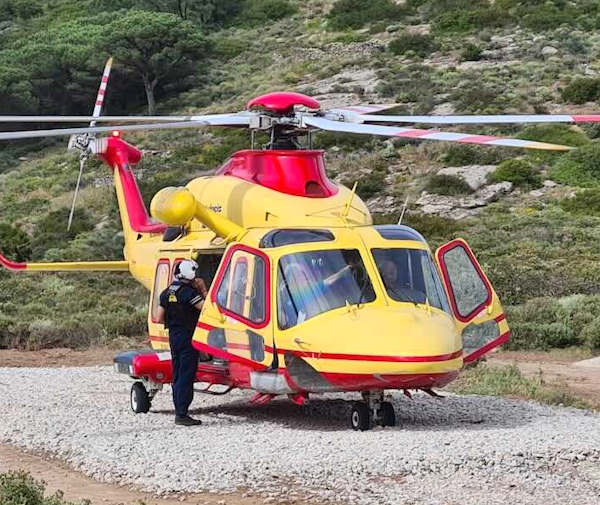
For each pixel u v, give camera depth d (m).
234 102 69.94
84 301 33.34
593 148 49.06
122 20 77.94
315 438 12.12
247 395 17.00
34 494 9.29
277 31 86.06
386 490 9.98
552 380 19.94
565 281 31.66
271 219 14.05
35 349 26.33
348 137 56.03
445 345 12.55
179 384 13.80
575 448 11.53
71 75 78.12
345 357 12.50
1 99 74.44
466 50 68.94
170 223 14.30
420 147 53.22
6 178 64.12
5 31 91.38
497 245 38.91
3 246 43.81
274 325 13.26
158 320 14.07
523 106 56.50
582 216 43.34
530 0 78.25
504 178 47.97
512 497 9.83
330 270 13.23
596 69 63.75
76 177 60.41
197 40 78.38
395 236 13.79
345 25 83.44
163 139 62.59
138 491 10.24
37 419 14.06
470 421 14.07
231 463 10.84
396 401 15.95
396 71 67.38
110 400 16.27
